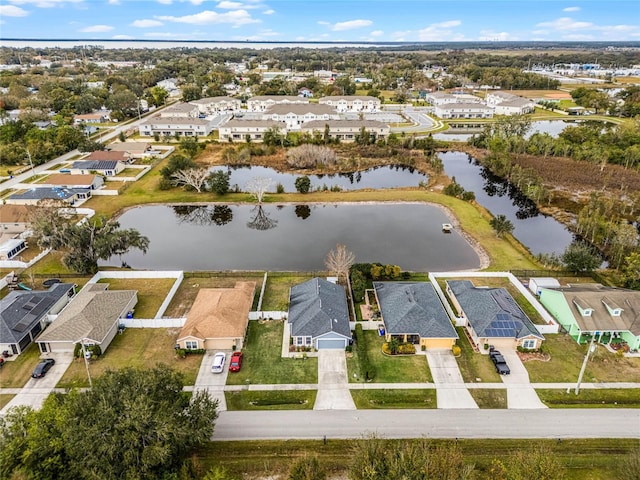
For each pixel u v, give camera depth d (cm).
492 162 11562
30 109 16250
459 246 7294
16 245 6756
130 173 10956
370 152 12888
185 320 5025
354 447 3241
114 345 4753
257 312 5172
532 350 4659
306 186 9569
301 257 6919
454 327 5053
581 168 11300
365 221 8362
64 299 5447
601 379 4284
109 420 2942
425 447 3064
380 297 5400
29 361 4503
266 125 14388
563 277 6181
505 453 3456
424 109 19962
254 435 3647
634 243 6550
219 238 7719
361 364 4434
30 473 2820
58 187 9125
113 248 6178
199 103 18838
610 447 3519
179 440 3041
